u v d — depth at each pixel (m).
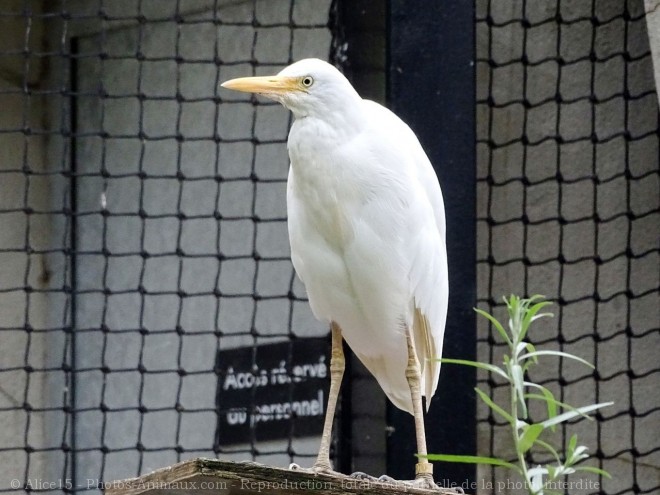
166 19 10.47
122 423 12.12
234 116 11.75
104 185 10.52
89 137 12.27
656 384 10.63
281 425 11.12
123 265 12.24
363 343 7.52
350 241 7.15
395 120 7.45
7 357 11.93
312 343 11.05
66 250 10.01
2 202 11.99
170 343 12.00
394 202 7.11
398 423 8.61
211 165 11.84
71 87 12.24
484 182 10.41
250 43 11.53
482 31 10.46
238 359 11.54
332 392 7.41
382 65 8.94
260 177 11.64
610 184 10.69
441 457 5.31
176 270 12.01
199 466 5.61
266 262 11.59
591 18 10.28
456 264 8.76
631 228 10.53
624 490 10.02
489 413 9.96
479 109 10.55
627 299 10.17
